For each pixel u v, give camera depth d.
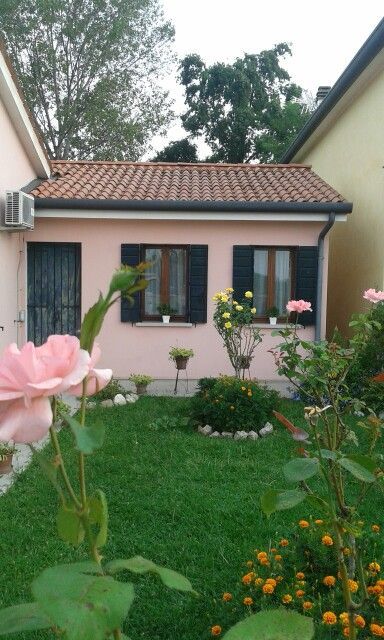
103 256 11.31
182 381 11.48
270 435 7.91
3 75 9.48
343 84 11.52
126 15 28.31
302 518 4.98
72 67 28.86
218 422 7.99
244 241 11.31
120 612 0.98
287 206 10.78
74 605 0.97
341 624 2.99
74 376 0.99
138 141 29.86
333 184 14.27
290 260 11.42
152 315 11.55
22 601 3.75
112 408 9.25
